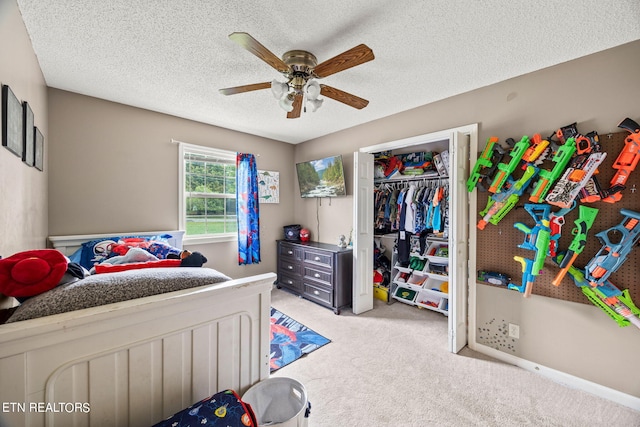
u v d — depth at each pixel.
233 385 1.04
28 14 1.37
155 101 2.53
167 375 0.87
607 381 1.64
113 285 0.82
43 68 1.91
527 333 1.95
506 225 2.04
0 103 1.10
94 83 2.16
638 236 1.49
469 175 2.25
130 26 1.48
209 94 2.38
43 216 2.02
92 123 2.43
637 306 1.53
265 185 3.83
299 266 3.48
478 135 2.21
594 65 1.68
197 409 0.78
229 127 3.36
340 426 1.42
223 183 3.49
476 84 2.14
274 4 1.31
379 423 1.44
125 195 2.63
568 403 1.59
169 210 2.92
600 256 1.57
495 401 1.61
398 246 3.26
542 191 1.79
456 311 2.12
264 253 3.85
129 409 0.79
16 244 1.33
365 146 3.15
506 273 2.04
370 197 3.07
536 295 1.91
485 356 2.10
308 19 1.41
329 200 3.66
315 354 2.12
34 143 1.66
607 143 1.62
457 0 1.26
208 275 1.03
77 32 1.52
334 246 3.37
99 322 0.72
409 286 3.21
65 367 0.69
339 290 2.98
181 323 0.88
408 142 2.69
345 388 1.72
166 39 1.60
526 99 1.96
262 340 1.12
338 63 1.45
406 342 2.31
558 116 1.82
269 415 1.17
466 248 2.26
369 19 1.41
